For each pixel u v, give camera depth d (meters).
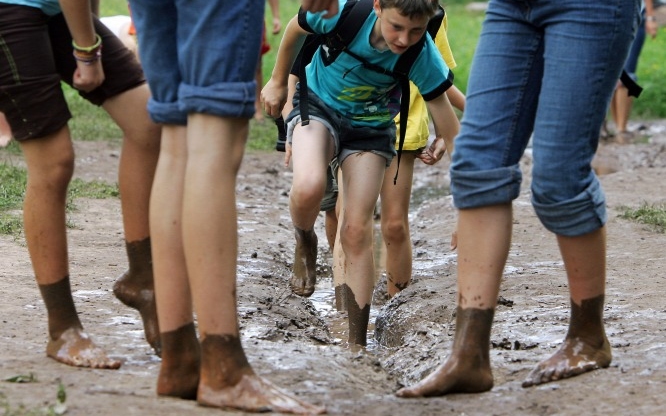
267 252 16.22
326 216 15.55
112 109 8.53
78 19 8.01
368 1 11.12
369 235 11.77
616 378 8.29
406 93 11.37
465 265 7.98
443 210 20.78
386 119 11.72
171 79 7.40
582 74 7.67
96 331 10.13
